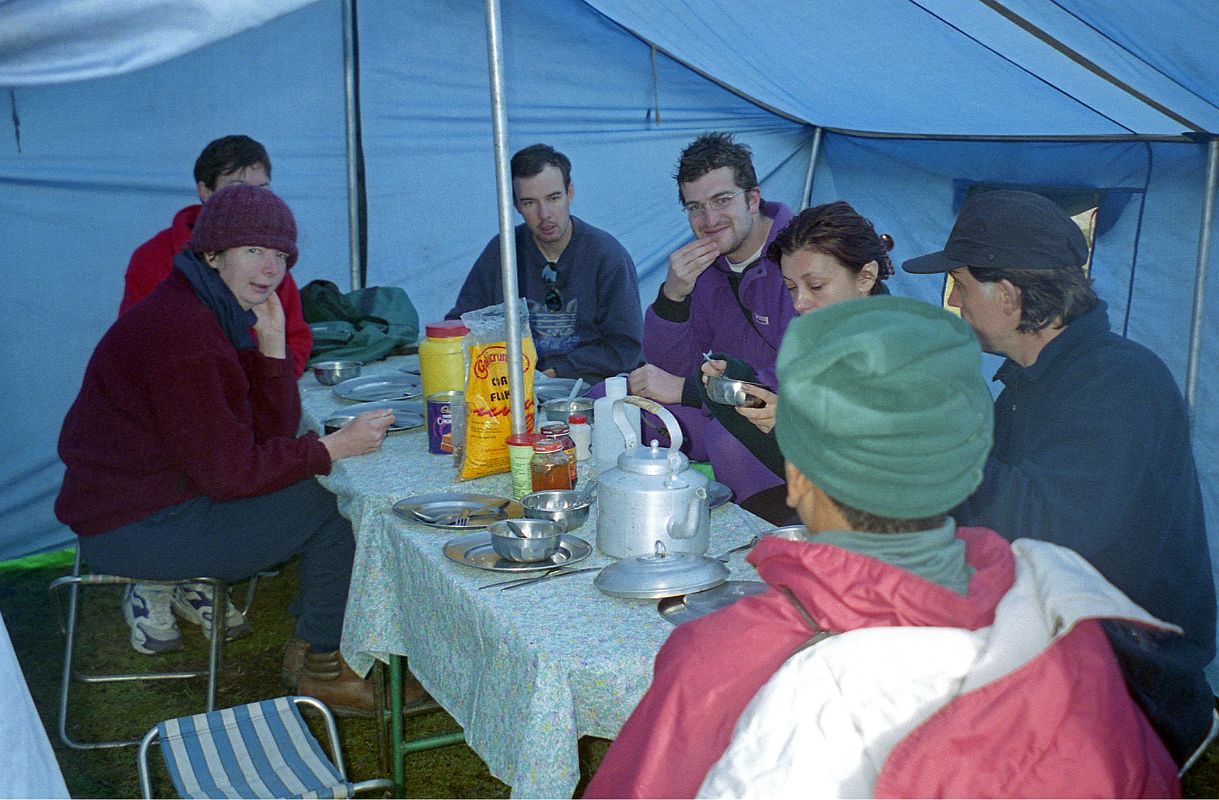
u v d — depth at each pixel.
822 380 1.03
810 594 1.03
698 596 1.82
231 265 2.86
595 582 1.87
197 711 3.38
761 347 3.39
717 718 1.06
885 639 0.97
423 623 2.17
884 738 0.96
